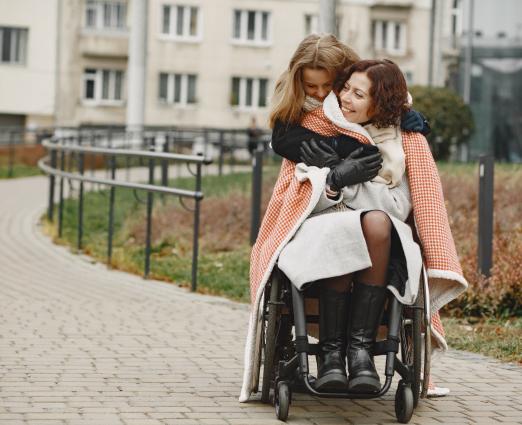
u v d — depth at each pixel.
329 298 5.16
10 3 50.41
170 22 51.75
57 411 5.32
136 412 5.34
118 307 9.02
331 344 5.15
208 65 52.00
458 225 12.11
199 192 10.15
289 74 5.41
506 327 8.25
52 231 14.95
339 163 5.34
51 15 50.75
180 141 27.95
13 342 7.27
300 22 52.59
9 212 18.12
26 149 36.59
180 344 7.36
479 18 35.00
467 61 35.06
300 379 5.25
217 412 5.39
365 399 5.61
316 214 5.37
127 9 51.50
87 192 19.09
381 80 5.25
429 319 5.18
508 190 14.16
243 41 52.28
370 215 5.12
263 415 5.36
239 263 11.73
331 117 5.33
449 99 31.41
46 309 8.83
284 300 5.45
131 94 29.66
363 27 51.91
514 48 34.50
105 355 6.88
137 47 29.62
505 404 5.75
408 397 5.18
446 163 20.61
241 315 8.74
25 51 50.75
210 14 51.91
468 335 7.91
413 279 5.02
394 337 5.09
